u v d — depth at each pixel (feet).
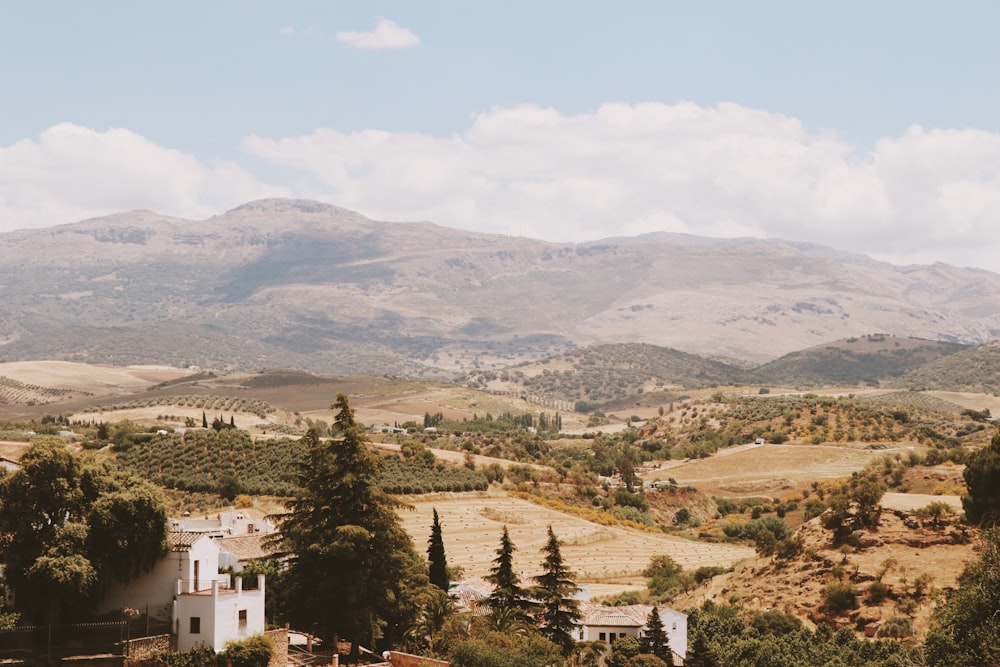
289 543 348.38
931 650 286.46
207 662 283.79
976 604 275.18
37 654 278.46
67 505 301.43
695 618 511.81
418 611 362.33
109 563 299.38
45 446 304.50
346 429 346.33
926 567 508.12
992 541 288.92
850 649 444.14
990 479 485.15
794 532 603.67
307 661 310.86
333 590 334.03
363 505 345.51
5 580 294.25
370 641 345.72
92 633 287.48
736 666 444.14
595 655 413.59
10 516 296.51
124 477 319.47
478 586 486.38
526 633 358.64
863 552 533.96
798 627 499.51
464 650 326.44
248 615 298.15
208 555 308.81
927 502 566.77
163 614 296.30
